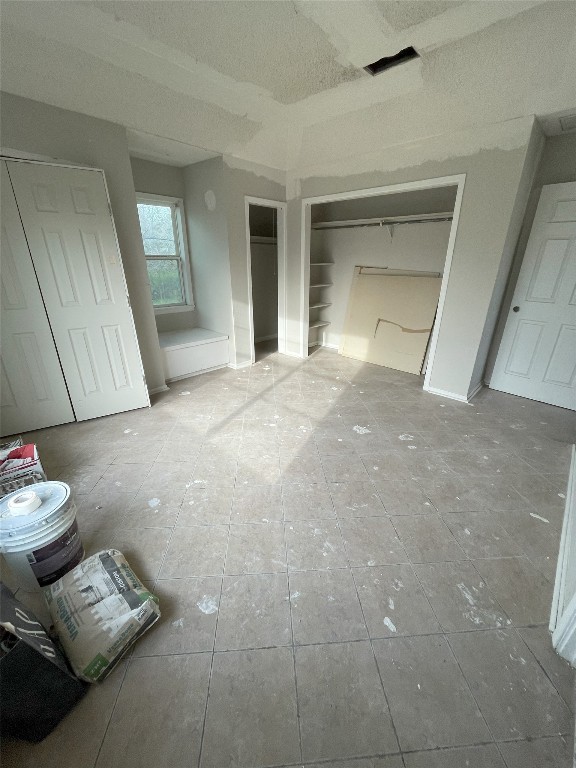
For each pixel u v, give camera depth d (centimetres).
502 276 288
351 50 208
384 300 414
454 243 286
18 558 127
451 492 198
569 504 180
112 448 242
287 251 418
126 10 173
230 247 357
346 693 107
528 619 130
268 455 235
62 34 185
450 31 191
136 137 278
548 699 106
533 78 208
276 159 361
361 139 304
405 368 398
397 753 95
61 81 210
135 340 287
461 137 259
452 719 101
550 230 284
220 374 388
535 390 320
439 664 115
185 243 393
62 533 135
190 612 131
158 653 117
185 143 294
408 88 243
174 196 371
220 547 160
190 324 429
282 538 166
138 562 152
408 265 393
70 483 205
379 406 309
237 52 209
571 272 281
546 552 159
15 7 166
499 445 247
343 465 223
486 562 153
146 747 96
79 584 124
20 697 91
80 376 268
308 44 202
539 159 278
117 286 267
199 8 174
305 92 255
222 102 266
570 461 228
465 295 292
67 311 250
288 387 352
